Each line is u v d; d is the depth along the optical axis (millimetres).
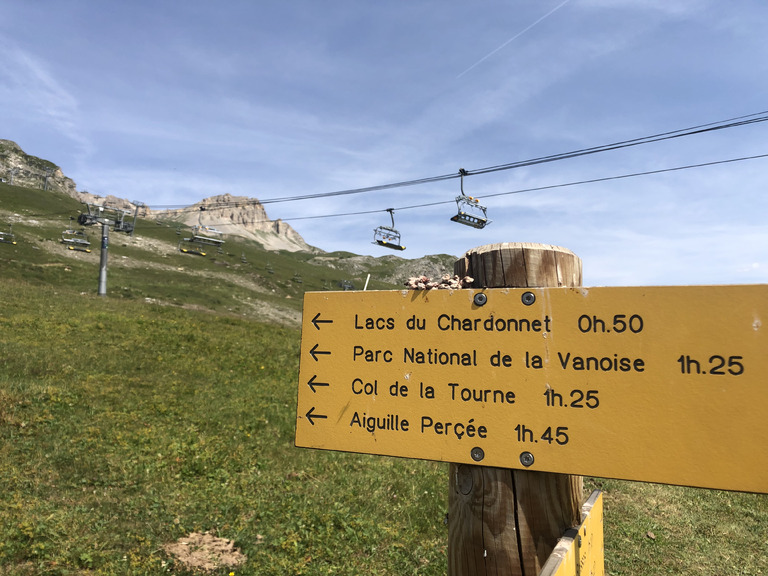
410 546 5316
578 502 1891
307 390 2041
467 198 18500
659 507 6820
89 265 78750
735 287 1526
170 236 139875
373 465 7785
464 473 1849
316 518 5715
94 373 11922
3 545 4504
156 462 7059
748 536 6039
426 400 1850
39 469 6398
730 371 1503
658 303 1600
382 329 1951
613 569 5012
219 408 10398
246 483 6703
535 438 1692
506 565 1758
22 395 9156
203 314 26547
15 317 17172
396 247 23188
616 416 1604
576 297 1692
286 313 74188
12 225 93938
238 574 4551
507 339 1766
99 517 5355
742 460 1459
